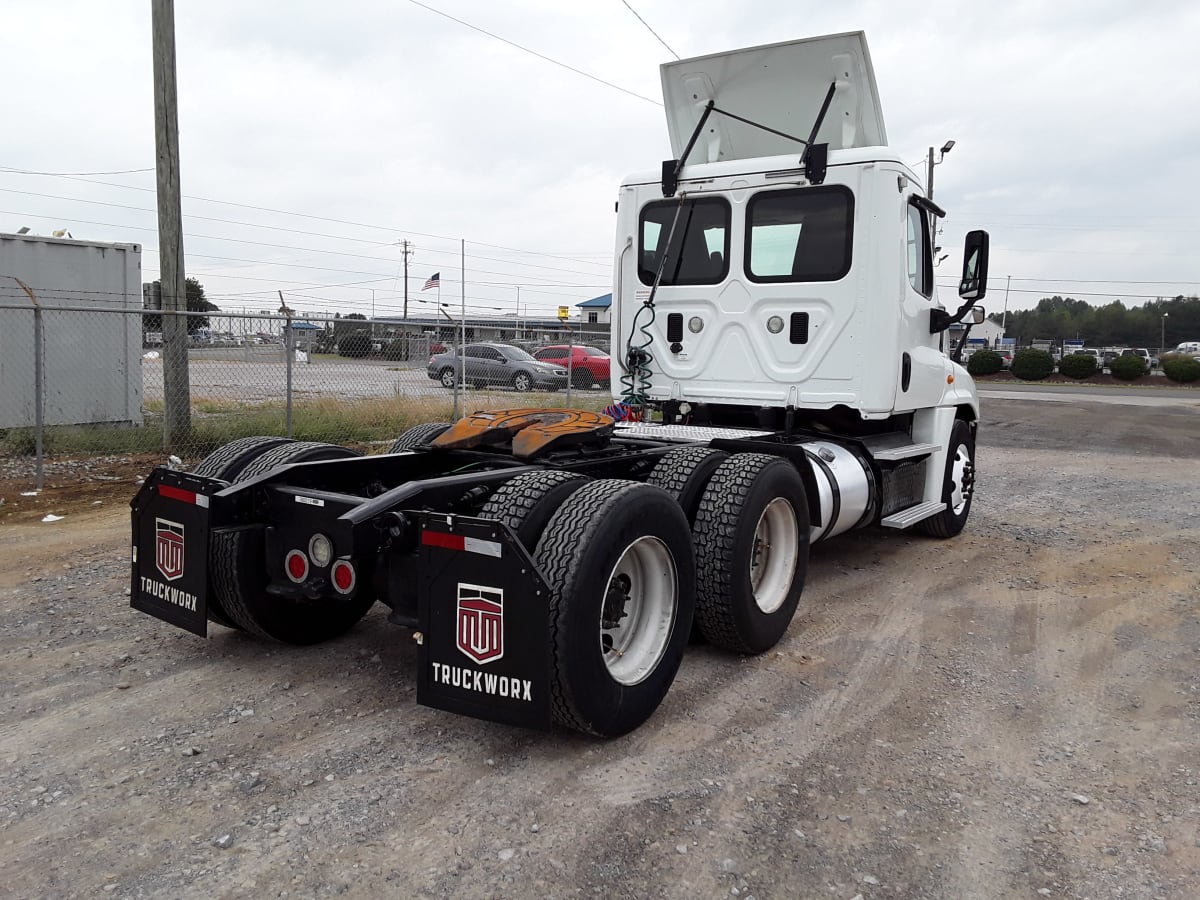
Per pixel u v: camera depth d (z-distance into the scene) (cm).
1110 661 460
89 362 1193
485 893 252
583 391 2570
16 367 1120
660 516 362
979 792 320
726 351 614
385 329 1459
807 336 583
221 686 393
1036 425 2027
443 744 344
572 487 354
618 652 363
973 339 7394
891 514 630
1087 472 1220
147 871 258
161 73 1044
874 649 471
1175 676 440
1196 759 350
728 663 446
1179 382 4597
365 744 342
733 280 607
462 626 313
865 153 560
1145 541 755
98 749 331
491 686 309
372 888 253
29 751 328
